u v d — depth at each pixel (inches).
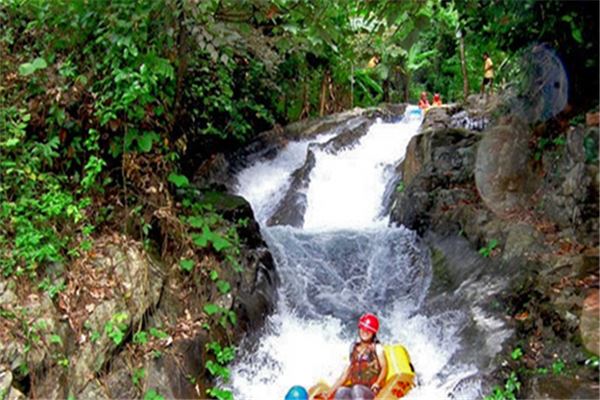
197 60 258.1
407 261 248.1
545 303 183.8
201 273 203.8
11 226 170.1
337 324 225.9
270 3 202.4
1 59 198.5
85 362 161.0
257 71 360.8
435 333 208.5
